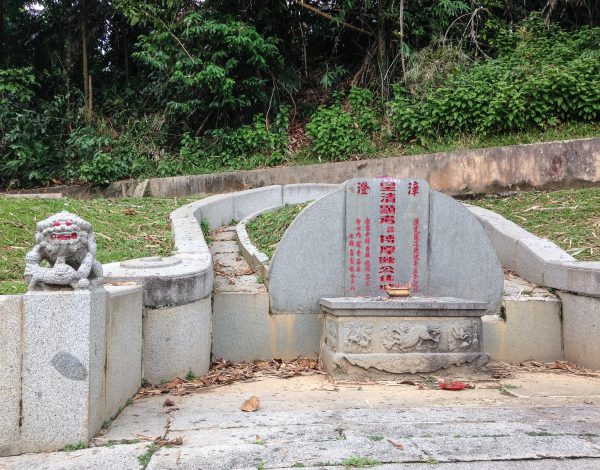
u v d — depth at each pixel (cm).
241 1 1460
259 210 1083
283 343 630
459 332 548
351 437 352
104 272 511
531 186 1046
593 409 425
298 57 1672
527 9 1566
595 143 1011
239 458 317
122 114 1608
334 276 641
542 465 304
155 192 1305
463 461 310
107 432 373
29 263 363
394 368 538
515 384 527
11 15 1712
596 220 815
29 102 1559
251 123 1541
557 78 1155
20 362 347
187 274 522
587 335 604
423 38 1527
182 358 523
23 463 324
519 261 741
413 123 1287
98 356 370
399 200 650
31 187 1470
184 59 1378
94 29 1708
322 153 1350
